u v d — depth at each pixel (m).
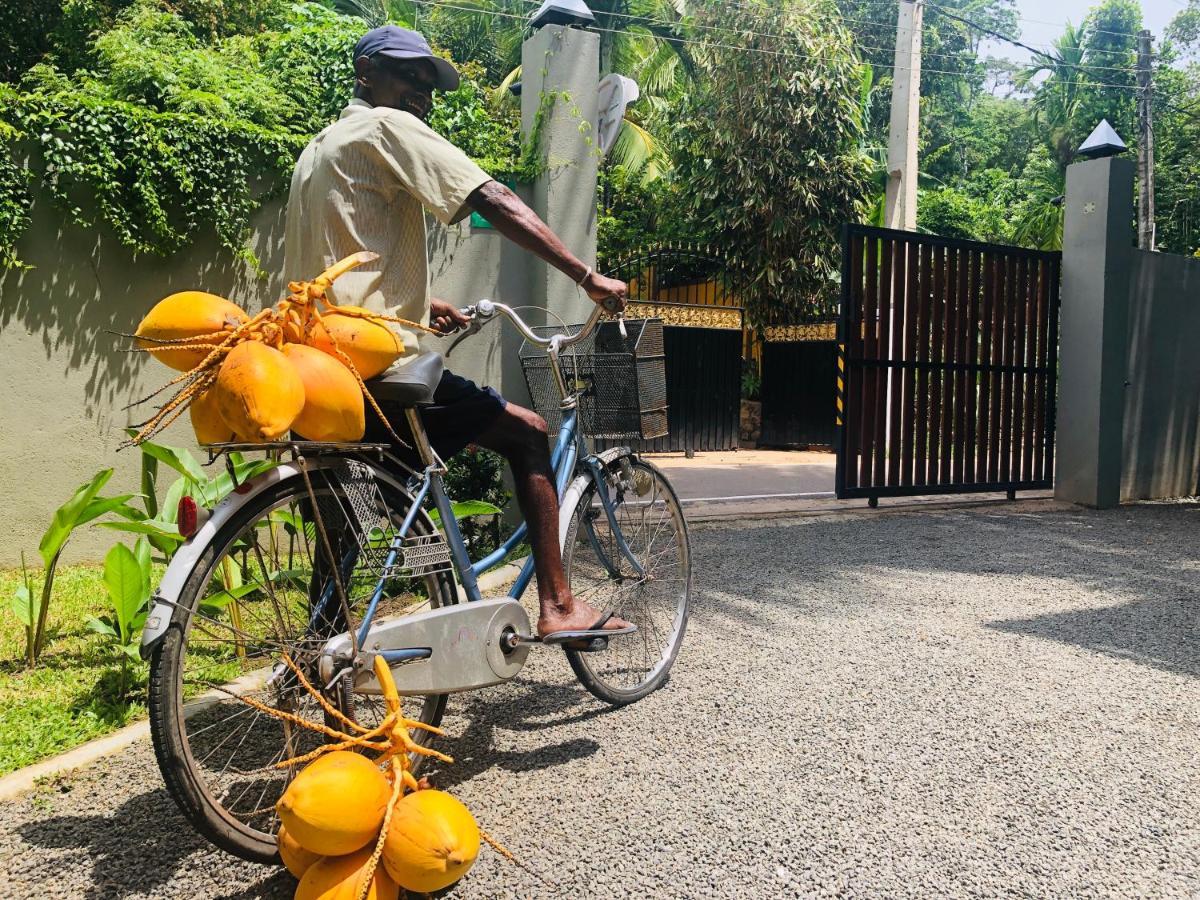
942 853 2.14
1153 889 2.01
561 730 2.85
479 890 1.96
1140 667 3.52
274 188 5.33
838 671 3.42
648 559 3.33
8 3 9.40
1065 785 2.51
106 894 1.94
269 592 2.21
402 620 2.20
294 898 1.84
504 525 5.33
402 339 2.30
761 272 14.60
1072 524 6.91
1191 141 23.91
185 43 7.02
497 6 17.77
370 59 2.43
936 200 21.64
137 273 4.99
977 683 3.31
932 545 5.95
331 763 1.72
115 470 4.99
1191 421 8.87
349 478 2.16
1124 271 7.84
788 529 6.48
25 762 2.53
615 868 2.06
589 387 2.99
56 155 4.61
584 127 5.77
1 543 4.73
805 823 2.28
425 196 2.25
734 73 14.33
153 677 1.82
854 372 7.28
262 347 1.78
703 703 3.08
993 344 8.00
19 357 4.74
